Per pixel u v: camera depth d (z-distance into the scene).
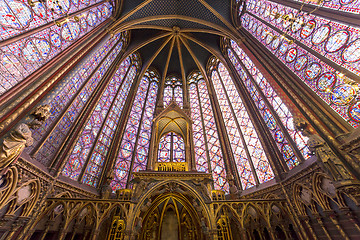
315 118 5.34
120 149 11.77
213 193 7.54
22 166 4.96
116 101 13.12
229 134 12.88
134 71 16.92
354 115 4.50
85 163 8.89
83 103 9.09
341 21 5.06
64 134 7.53
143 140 13.77
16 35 4.92
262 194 8.37
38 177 5.70
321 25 5.88
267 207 6.62
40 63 5.88
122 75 14.63
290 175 6.88
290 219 6.39
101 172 10.09
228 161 11.58
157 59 19.36
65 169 7.41
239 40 11.53
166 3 13.58
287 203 6.71
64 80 6.61
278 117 8.27
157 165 9.80
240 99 12.52
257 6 10.35
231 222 8.43
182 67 17.91
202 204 6.89
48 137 6.30
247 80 11.82
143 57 18.30
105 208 6.45
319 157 4.78
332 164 4.43
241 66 12.37
